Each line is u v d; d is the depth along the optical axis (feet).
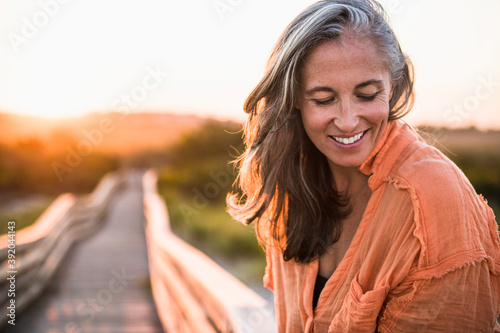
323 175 4.30
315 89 3.57
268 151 4.34
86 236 45.52
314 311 4.01
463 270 3.18
